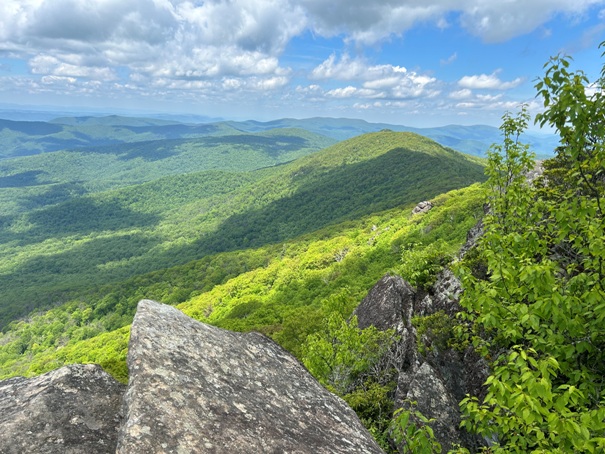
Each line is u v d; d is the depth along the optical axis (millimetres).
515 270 6480
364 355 15719
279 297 109375
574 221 6559
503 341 8344
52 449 3789
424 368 11719
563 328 5449
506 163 9648
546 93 6367
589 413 4441
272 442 3859
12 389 4719
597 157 6000
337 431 4883
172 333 4852
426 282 19531
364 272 87750
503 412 6469
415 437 5703
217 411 3902
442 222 85125
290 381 5559
